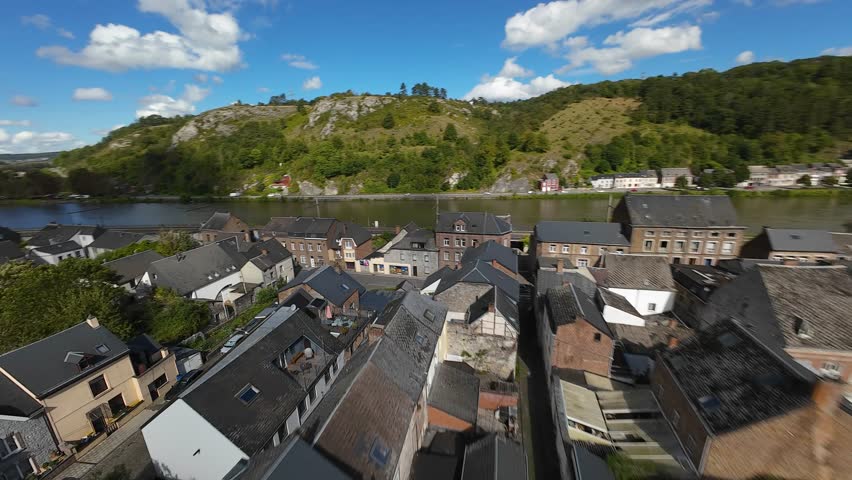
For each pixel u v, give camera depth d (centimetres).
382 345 2216
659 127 16962
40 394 2353
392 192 15262
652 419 2391
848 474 1580
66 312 3153
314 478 1340
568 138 17050
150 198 15588
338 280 4334
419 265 6406
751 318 2942
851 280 2869
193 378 3316
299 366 2711
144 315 3909
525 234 8188
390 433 1778
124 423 2828
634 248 5781
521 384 3256
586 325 2905
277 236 7006
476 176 15200
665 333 3622
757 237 5372
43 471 2348
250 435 2034
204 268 5097
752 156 14425
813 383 1575
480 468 1984
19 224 11544
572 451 2167
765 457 1691
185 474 2091
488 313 3003
